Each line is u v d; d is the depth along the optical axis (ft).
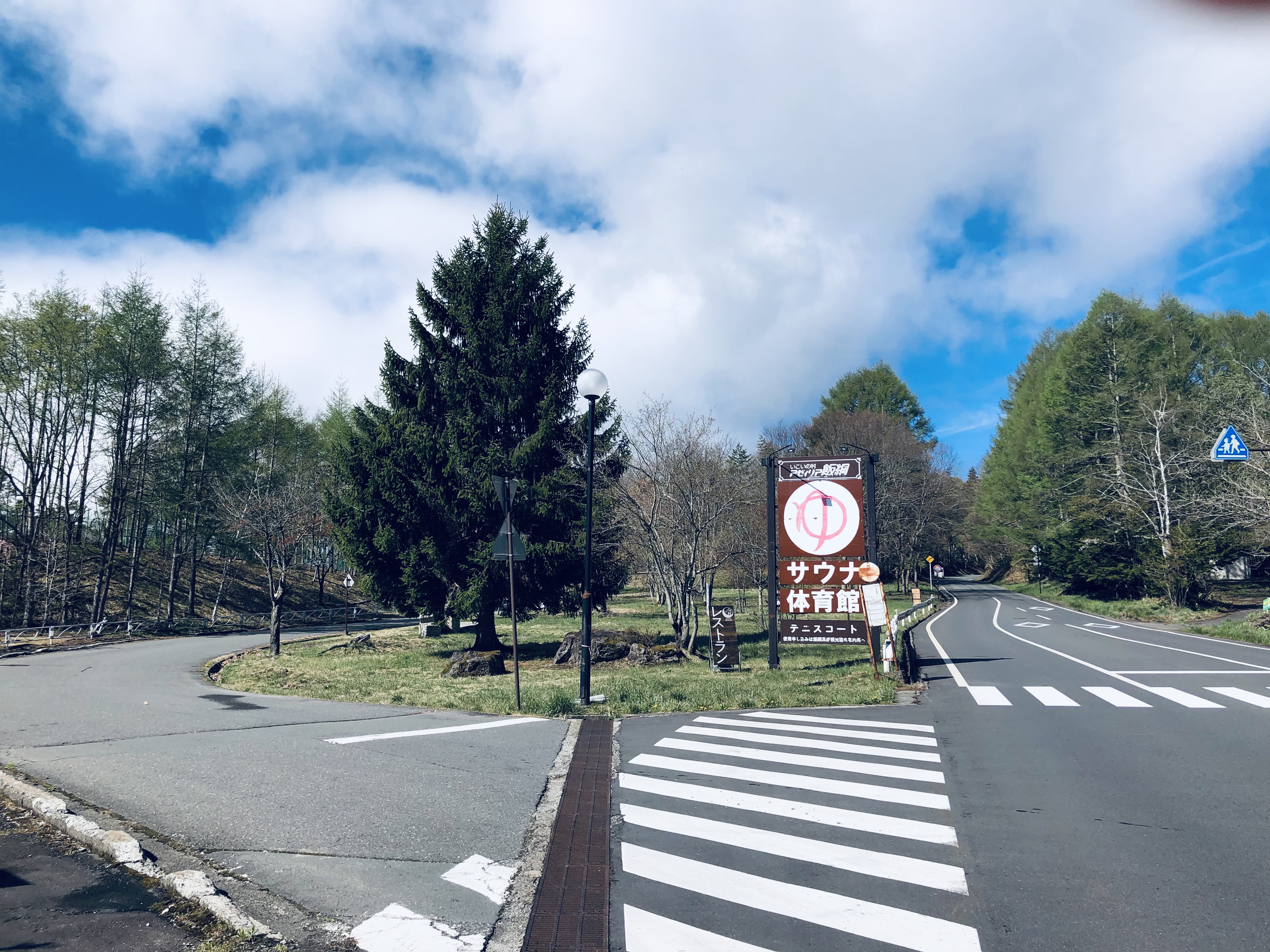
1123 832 18.34
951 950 12.53
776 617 57.82
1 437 110.52
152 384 116.78
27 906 14.71
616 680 51.93
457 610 73.15
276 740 30.86
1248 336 164.14
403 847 17.97
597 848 17.84
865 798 21.61
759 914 14.11
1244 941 12.71
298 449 163.84
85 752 28.40
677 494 68.90
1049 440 185.57
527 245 84.12
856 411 211.82
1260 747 27.25
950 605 152.56
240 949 12.90
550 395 75.77
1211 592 129.49
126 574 144.05
